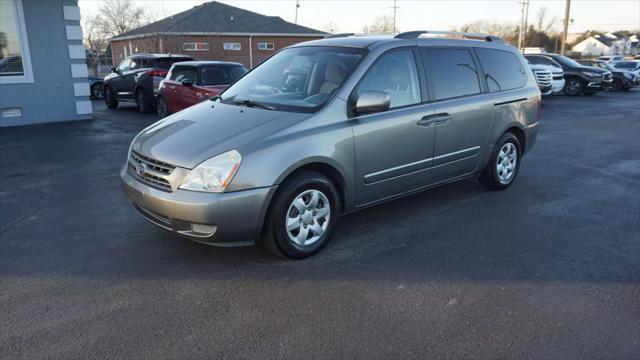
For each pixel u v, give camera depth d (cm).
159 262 393
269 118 399
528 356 277
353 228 470
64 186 614
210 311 321
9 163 740
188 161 357
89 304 329
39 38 1118
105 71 4175
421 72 481
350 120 416
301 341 289
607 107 1622
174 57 1441
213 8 3953
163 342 287
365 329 302
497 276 374
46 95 1156
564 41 3784
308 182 385
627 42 7644
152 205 370
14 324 304
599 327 306
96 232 456
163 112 1204
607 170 722
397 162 457
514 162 610
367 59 439
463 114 512
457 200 563
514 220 499
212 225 353
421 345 286
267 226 375
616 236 458
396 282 362
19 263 389
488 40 583
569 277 374
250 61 3897
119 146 877
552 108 1588
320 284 358
